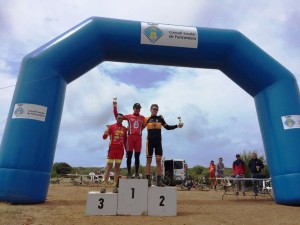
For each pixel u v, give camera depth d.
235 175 12.14
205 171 25.20
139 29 8.91
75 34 8.55
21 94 7.88
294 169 8.20
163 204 6.17
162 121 7.10
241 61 9.24
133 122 7.05
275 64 9.16
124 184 6.20
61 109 8.45
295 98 8.87
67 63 8.38
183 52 9.16
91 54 8.72
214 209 7.25
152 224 5.14
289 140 8.45
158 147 6.91
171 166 20.31
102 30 8.77
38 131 7.70
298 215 6.50
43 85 7.99
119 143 6.92
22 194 7.24
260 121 9.41
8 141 7.56
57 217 5.64
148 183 6.56
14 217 5.32
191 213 6.54
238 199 10.09
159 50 9.06
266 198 10.57
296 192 8.02
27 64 8.13
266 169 14.78
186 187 17.44
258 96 9.43
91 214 6.02
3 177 7.26
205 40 9.15
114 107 7.15
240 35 9.38
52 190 12.47
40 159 7.65
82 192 11.73
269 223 5.46
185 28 9.19
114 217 5.80
